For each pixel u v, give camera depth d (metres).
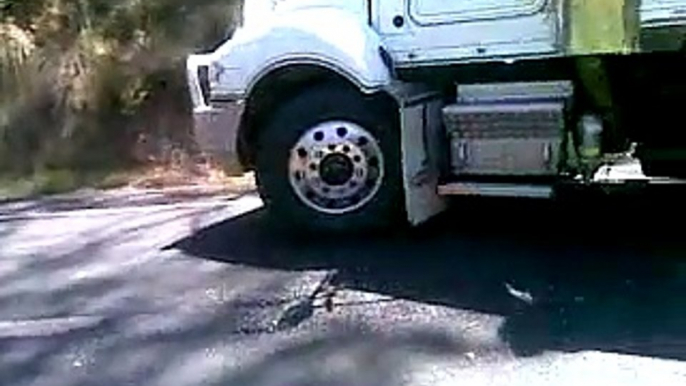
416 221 5.79
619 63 5.51
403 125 5.74
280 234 6.18
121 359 4.32
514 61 5.50
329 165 5.90
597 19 5.21
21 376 4.19
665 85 5.61
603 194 6.66
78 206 7.91
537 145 5.55
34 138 10.02
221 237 6.28
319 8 5.89
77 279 5.56
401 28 5.73
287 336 4.46
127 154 9.84
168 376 4.11
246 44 5.90
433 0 5.64
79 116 10.08
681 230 5.83
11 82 10.20
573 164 5.61
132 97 10.09
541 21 5.41
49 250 6.30
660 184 6.81
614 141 5.77
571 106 5.53
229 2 10.38
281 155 5.96
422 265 5.37
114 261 5.90
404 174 5.78
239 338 4.48
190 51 10.27
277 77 5.89
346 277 5.23
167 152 9.73
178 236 6.42
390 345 4.29
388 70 5.72
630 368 3.93
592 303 4.68
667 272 5.07
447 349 4.22
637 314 4.51
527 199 6.26
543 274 5.14
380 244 5.81
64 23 10.62
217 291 5.15
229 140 6.03
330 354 4.23
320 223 5.96
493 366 4.02
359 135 5.85
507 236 5.87
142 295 5.18
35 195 8.80
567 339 4.26
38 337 4.64
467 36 5.59
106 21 10.62
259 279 5.30
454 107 5.66
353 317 4.64
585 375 3.88
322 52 5.75
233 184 8.51
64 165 9.86
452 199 6.09
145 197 8.16
